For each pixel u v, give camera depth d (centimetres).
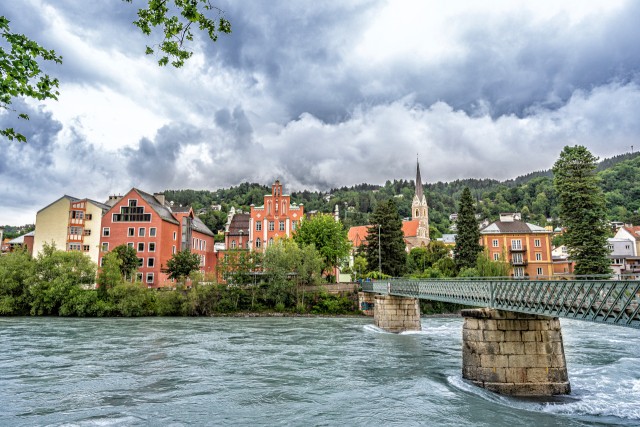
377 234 7300
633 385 2041
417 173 15900
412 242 13850
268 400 1847
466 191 7638
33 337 3828
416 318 4422
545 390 1909
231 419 1602
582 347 3188
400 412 1672
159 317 6025
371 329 4609
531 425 1517
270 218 8700
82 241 7700
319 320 5712
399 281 4175
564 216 4912
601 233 4706
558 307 1634
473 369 2028
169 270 7269
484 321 1998
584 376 2217
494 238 8381
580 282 1528
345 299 6681
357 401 1825
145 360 2742
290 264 6731
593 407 1714
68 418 1608
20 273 6141
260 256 6969
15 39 925
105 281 6178
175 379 2230
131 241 7662
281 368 2508
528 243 8294
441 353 3028
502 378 1942
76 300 5941
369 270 7362
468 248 7438
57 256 6225
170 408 1736
